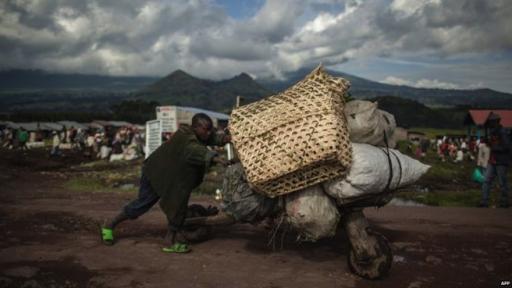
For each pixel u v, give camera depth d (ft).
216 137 18.76
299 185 15.12
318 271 16.38
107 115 359.66
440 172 69.62
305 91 16.38
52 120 318.04
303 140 14.74
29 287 14.21
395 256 18.57
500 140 33.99
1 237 20.45
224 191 17.44
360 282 15.35
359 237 15.75
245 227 22.98
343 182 15.05
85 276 15.35
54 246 19.03
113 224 19.30
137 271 15.98
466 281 15.65
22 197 35.32
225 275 15.74
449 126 410.93
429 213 28.91
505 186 34.27
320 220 15.29
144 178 18.95
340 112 15.96
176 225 18.30
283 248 19.27
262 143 15.42
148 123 65.92
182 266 16.63
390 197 16.98
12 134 129.90
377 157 15.53
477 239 21.67
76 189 42.45
